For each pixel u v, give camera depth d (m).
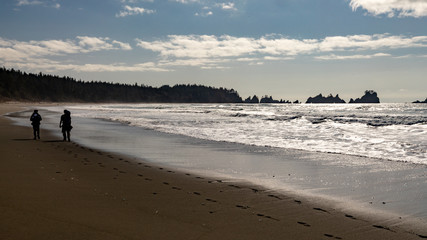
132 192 7.61
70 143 17.58
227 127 32.31
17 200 6.38
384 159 13.66
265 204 7.03
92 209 6.10
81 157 12.77
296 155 14.65
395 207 7.06
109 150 15.39
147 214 6.01
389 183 9.32
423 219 6.27
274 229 5.51
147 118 50.12
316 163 12.60
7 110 73.56
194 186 8.52
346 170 11.25
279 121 44.34
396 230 5.68
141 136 22.53
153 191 7.79
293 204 7.10
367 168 11.64
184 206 6.63
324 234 5.38
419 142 20.70
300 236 5.24
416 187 8.84
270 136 23.77
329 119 52.44
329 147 18.05
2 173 8.94
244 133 25.89
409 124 39.84
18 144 16.12
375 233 5.51
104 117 51.88
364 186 8.95
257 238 5.09
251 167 11.63
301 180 9.60
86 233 4.88
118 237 4.80
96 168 10.52
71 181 8.39
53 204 6.27
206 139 21.05
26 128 26.41
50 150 14.42
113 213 5.93
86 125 33.22
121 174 9.72
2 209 5.75
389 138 23.19
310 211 6.63
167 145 17.77
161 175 9.85
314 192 8.23
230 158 13.60
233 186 8.66
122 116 56.66
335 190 8.46
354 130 30.02
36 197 6.68
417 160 13.67
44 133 22.86
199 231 5.25
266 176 10.11
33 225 5.06
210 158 13.54
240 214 6.24
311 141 20.88
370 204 7.25
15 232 4.73
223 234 5.18
